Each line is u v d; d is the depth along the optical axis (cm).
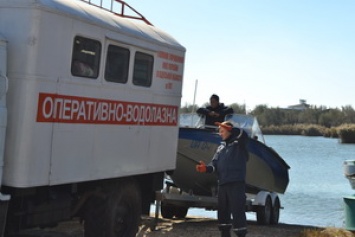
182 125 1246
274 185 1304
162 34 898
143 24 870
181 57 932
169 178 1216
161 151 880
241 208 812
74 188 705
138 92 807
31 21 609
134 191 835
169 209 1288
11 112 606
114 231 791
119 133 764
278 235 1052
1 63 600
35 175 615
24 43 608
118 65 760
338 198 1931
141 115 817
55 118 641
